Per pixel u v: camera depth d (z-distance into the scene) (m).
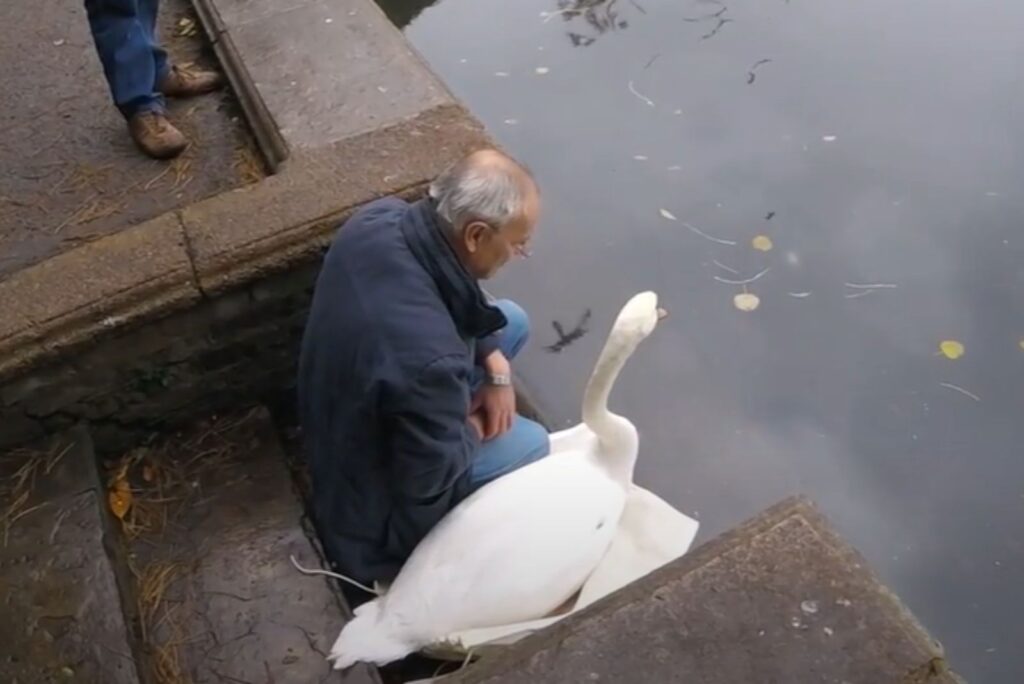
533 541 2.52
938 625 3.22
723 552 1.92
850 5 5.31
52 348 2.67
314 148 3.10
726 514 3.45
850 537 3.40
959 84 4.83
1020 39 5.04
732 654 1.79
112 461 2.98
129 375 2.85
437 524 2.56
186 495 2.90
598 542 2.63
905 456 3.59
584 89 4.94
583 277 4.10
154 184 3.47
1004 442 3.61
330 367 2.39
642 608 1.86
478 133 3.08
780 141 4.63
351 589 2.70
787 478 3.54
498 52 5.19
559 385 3.75
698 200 4.39
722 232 4.27
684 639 1.82
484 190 2.23
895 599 1.83
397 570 2.67
